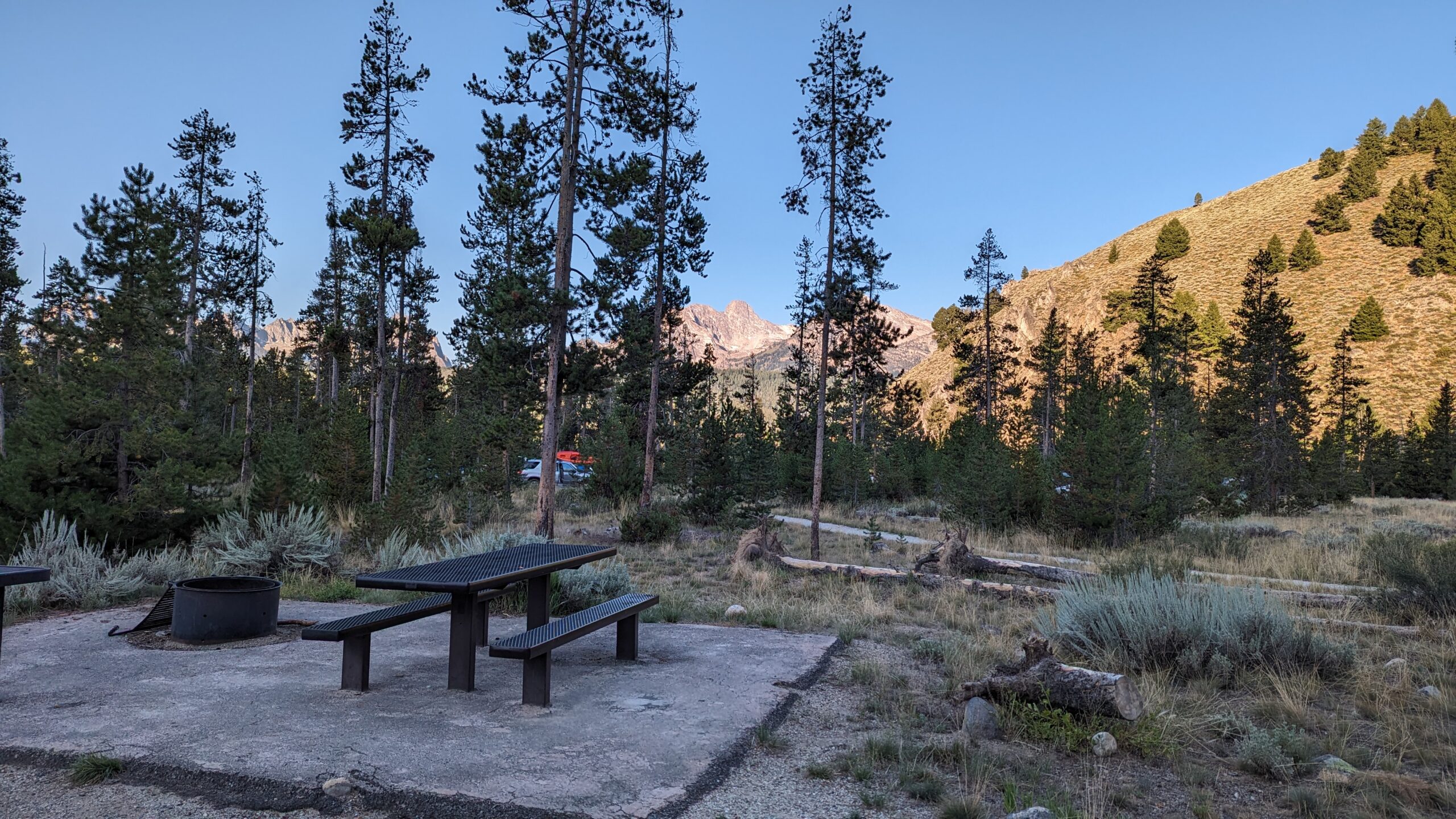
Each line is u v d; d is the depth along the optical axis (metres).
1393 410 54.84
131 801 3.32
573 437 35.84
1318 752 4.46
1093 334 48.59
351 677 4.99
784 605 9.02
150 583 8.94
